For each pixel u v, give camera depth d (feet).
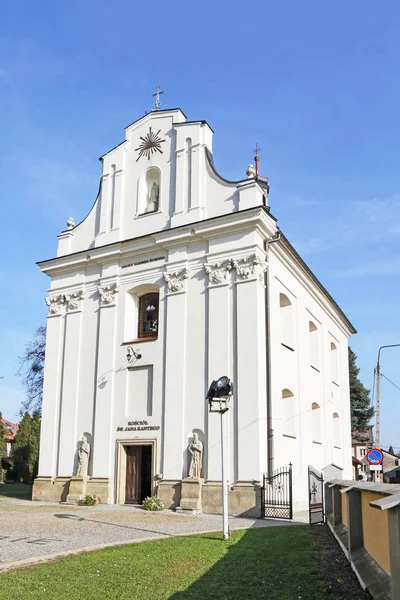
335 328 114.32
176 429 69.36
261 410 65.05
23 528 45.55
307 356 88.43
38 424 163.73
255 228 69.56
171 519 56.24
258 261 69.00
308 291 92.99
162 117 83.56
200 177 76.64
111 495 73.56
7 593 23.77
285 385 75.77
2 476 162.30
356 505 27.53
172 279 74.64
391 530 16.71
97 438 76.43
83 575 27.30
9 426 265.34
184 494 65.36
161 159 82.02
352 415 184.85
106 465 74.74
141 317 79.82
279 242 74.43
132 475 73.51
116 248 81.00
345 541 32.60
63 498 77.00
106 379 77.92
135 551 34.24
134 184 83.97
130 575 27.50
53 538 40.37
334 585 25.20
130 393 75.56
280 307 83.20
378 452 86.02
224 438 42.98
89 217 87.61
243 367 66.33
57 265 86.74
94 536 42.01
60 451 79.61
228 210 73.15
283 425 78.84
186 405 69.51
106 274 81.97
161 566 29.76
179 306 73.20
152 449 71.15
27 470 162.40
